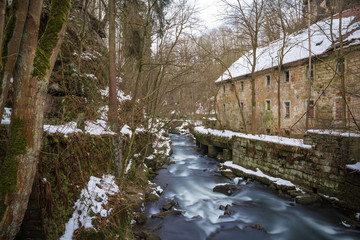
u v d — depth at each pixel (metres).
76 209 4.46
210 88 26.45
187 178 13.00
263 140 12.41
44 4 5.52
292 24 18.92
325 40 14.88
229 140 15.92
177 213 8.21
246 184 11.86
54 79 5.88
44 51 3.01
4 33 2.74
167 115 11.16
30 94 2.82
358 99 12.12
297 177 10.41
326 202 8.96
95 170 5.77
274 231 7.37
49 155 3.94
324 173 9.14
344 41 12.80
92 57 8.89
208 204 9.53
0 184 2.71
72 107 6.45
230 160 16.25
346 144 8.37
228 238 6.86
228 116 25.78
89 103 7.55
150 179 11.70
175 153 20.19
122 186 6.02
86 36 9.13
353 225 7.41
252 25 15.73
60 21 3.14
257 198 10.05
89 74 8.54
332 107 13.78
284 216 8.34
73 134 4.88
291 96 17.03
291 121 17.03
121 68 11.98
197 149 22.08
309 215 8.35
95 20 10.23
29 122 2.83
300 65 16.16
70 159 4.58
